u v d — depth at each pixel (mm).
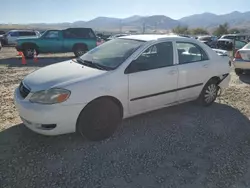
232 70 9789
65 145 3645
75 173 3037
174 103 4672
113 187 2814
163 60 4383
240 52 8516
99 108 3656
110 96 3709
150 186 2846
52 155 3389
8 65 11633
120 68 3838
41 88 3420
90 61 4254
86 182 2885
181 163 3293
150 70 4133
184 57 4715
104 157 3381
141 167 3186
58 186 2809
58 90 3350
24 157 3324
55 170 3082
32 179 2908
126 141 3814
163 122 4531
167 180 2955
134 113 4137
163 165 3240
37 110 3305
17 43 14234
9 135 3895
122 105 3900
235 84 7430
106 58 4180
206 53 5109
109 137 3902
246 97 6090
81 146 3629
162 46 4414
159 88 4281
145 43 4242
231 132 4219
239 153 3564
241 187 2871
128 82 3867
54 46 14562
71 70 3893
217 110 5195
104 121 3760
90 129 3650
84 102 3469
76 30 14984
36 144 3650
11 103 5461
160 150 3590
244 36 26719
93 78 3592
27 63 12539
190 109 5191
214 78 5270
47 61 13570
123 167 3178
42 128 3402
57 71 3902
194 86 4879
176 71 4473
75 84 3445
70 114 3412
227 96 6148
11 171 3031
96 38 15406
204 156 3471
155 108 4398
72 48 14953
